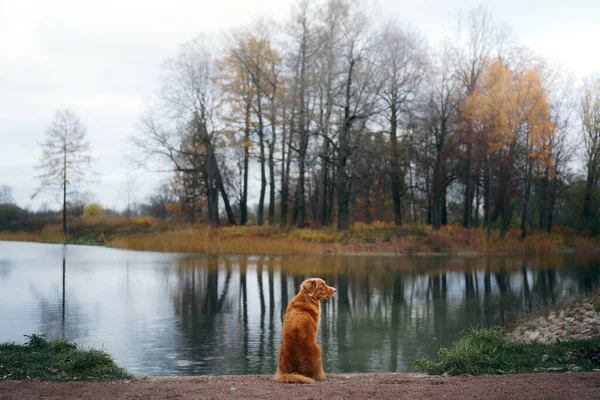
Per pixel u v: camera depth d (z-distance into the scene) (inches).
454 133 1942.7
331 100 1753.2
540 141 1883.6
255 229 1889.8
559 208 2279.8
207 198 2322.8
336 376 346.9
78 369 353.1
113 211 3659.0
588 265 1376.7
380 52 1772.9
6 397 279.9
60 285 1021.8
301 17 1780.3
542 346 407.8
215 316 751.7
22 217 2842.0
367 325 712.4
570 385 297.0
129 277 1131.3
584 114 2164.1
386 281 1104.8
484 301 879.1
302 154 1872.5
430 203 2402.8
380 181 2333.9
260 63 2018.9
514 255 1665.8
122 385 315.0
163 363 520.7
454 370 358.6
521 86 1845.5
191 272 1217.4
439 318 752.3
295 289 987.9
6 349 396.2
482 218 2455.7
